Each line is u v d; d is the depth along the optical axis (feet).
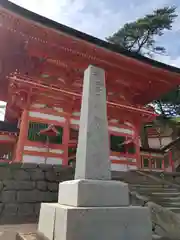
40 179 30.42
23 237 11.95
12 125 57.31
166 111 102.37
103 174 12.11
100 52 47.26
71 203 10.30
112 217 9.55
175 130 101.04
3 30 42.19
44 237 10.71
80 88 55.47
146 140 98.89
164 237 18.51
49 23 41.11
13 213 27.17
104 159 12.51
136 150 53.78
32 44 46.03
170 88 60.23
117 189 10.82
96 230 9.05
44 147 43.52
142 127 99.96
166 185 34.37
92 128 13.08
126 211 9.93
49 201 29.76
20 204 27.99
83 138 13.08
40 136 44.24
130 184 33.37
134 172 37.22
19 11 38.22
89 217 9.12
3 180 28.37
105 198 10.36
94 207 9.70
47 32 42.16
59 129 46.91
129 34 96.84
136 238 9.66
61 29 42.32
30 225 23.17
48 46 46.24
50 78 53.11
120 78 57.41
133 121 56.70
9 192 28.04
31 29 41.65
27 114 44.65
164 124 98.99
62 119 47.93
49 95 47.42
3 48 47.09
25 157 41.39
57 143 45.60
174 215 19.97
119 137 54.39
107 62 50.85
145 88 61.00
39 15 40.16
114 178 34.58
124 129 55.11
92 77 14.89
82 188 10.12
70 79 53.72
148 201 23.29
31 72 52.39
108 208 9.67
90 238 8.82
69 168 32.94
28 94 45.09
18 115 52.31
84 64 51.49
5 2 36.70
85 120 13.55
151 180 36.42
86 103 14.11
